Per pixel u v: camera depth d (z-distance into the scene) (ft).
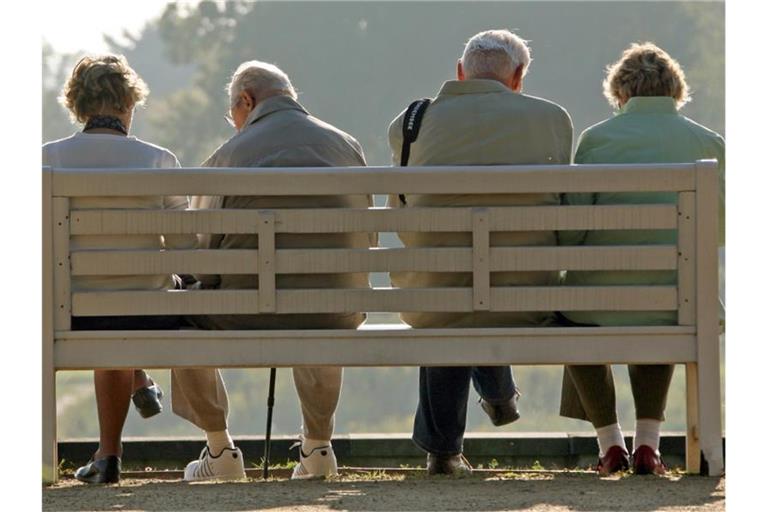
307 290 58.34
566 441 77.41
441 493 53.78
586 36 529.04
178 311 58.54
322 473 67.26
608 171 57.93
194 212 58.23
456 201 59.31
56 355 58.23
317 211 58.08
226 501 52.16
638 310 58.23
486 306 58.18
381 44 541.75
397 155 62.85
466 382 63.21
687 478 57.77
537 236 59.52
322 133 62.54
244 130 62.85
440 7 539.29
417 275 60.75
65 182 58.34
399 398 414.00
